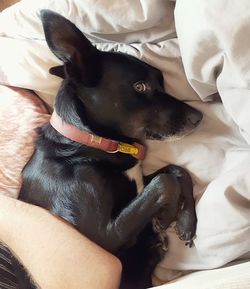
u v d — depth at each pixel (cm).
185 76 37
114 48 40
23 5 45
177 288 28
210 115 36
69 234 38
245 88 30
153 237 40
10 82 45
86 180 39
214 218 33
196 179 37
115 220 38
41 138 43
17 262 38
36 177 42
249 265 28
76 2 38
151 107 38
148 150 40
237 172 32
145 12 35
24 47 44
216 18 29
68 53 37
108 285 36
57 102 40
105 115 39
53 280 37
